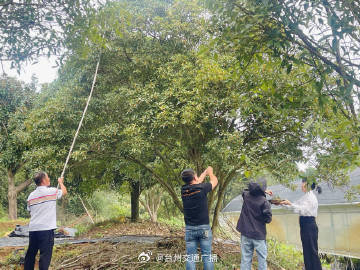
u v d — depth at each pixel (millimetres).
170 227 14305
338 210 8430
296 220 10070
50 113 7215
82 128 7344
